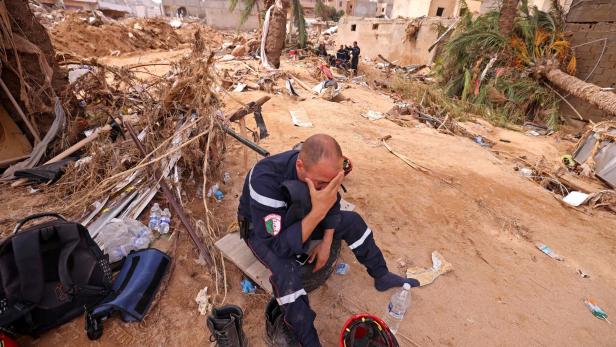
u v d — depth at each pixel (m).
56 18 19.56
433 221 3.42
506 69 10.40
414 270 2.62
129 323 1.93
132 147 3.31
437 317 2.21
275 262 1.75
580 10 10.12
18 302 1.66
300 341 1.73
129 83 4.02
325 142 1.45
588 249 3.26
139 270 2.15
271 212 1.60
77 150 3.59
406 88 11.45
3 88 3.53
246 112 3.48
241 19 19.52
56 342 1.79
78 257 1.88
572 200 4.43
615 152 5.33
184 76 3.33
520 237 3.33
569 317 2.35
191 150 3.22
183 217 2.63
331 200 1.52
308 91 9.52
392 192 3.93
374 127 6.74
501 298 2.45
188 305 2.09
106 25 18.12
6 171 3.32
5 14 3.31
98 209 2.70
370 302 2.26
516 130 8.96
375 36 20.78
